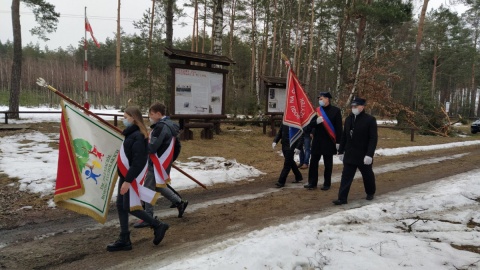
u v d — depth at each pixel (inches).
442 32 1764.3
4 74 2422.5
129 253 168.6
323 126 288.7
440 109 909.2
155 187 197.5
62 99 173.6
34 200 249.9
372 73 834.2
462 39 1784.0
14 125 550.3
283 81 606.2
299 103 299.3
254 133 626.2
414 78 932.6
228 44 1600.6
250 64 1800.0
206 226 206.8
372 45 1010.1
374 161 455.8
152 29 856.3
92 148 179.5
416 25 1587.1
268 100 597.6
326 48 1722.4
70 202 169.5
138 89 676.1
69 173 169.9
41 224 209.5
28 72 2287.2
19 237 189.5
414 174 368.8
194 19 1184.2
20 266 155.0
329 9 1246.9
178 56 467.5
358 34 809.5
